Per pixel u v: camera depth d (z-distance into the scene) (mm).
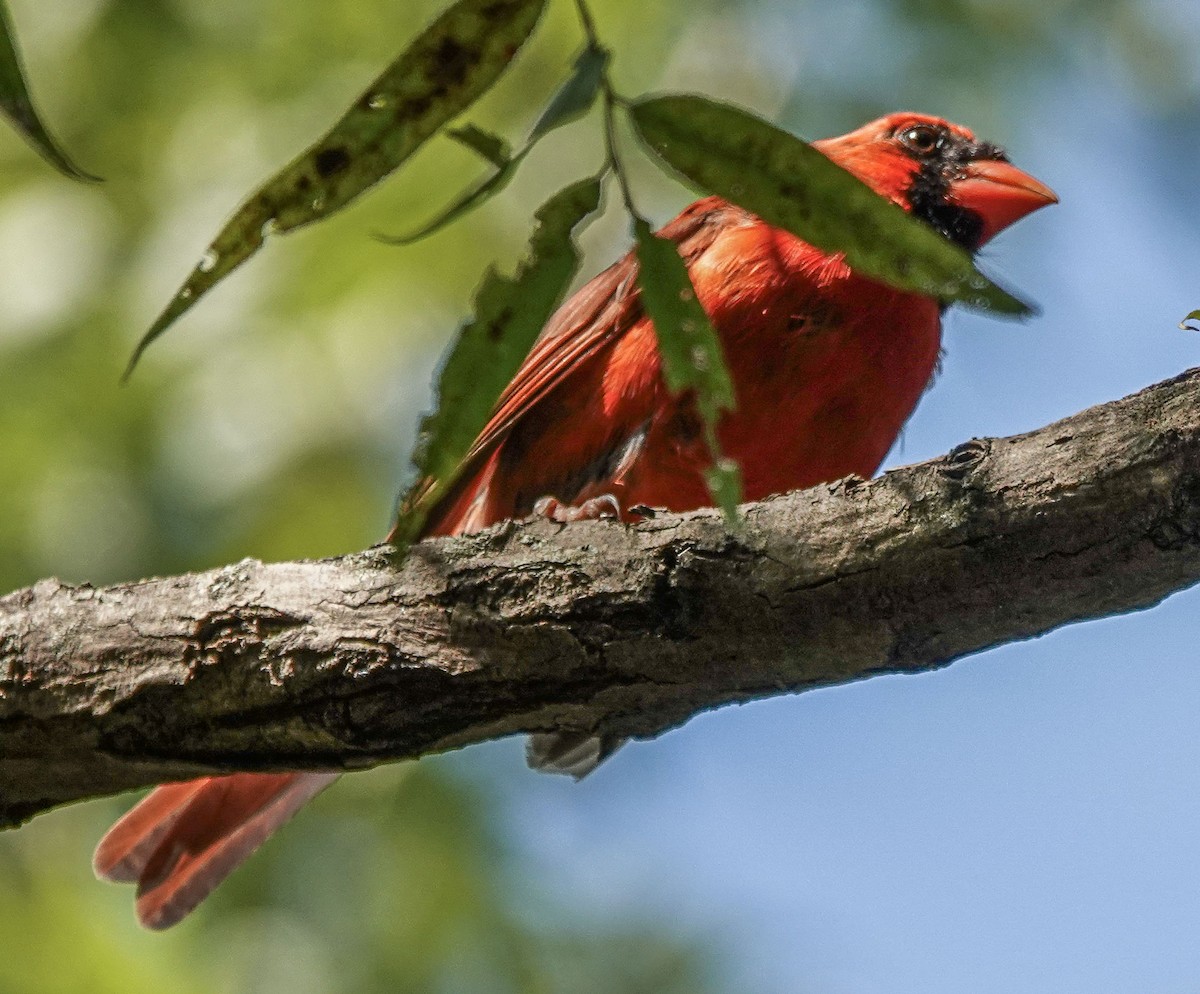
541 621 6141
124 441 12406
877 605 5816
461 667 6273
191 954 10906
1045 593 5656
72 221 12812
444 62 4387
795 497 5965
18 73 4082
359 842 12117
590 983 11961
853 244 4535
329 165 4465
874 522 5777
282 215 4492
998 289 4520
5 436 12422
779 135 4395
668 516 6180
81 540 12266
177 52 13195
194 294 4473
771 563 5891
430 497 4719
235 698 6504
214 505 12195
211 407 12273
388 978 11664
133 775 6805
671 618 6012
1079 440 5547
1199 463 5344
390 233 12367
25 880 10922
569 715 6375
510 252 12281
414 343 12195
